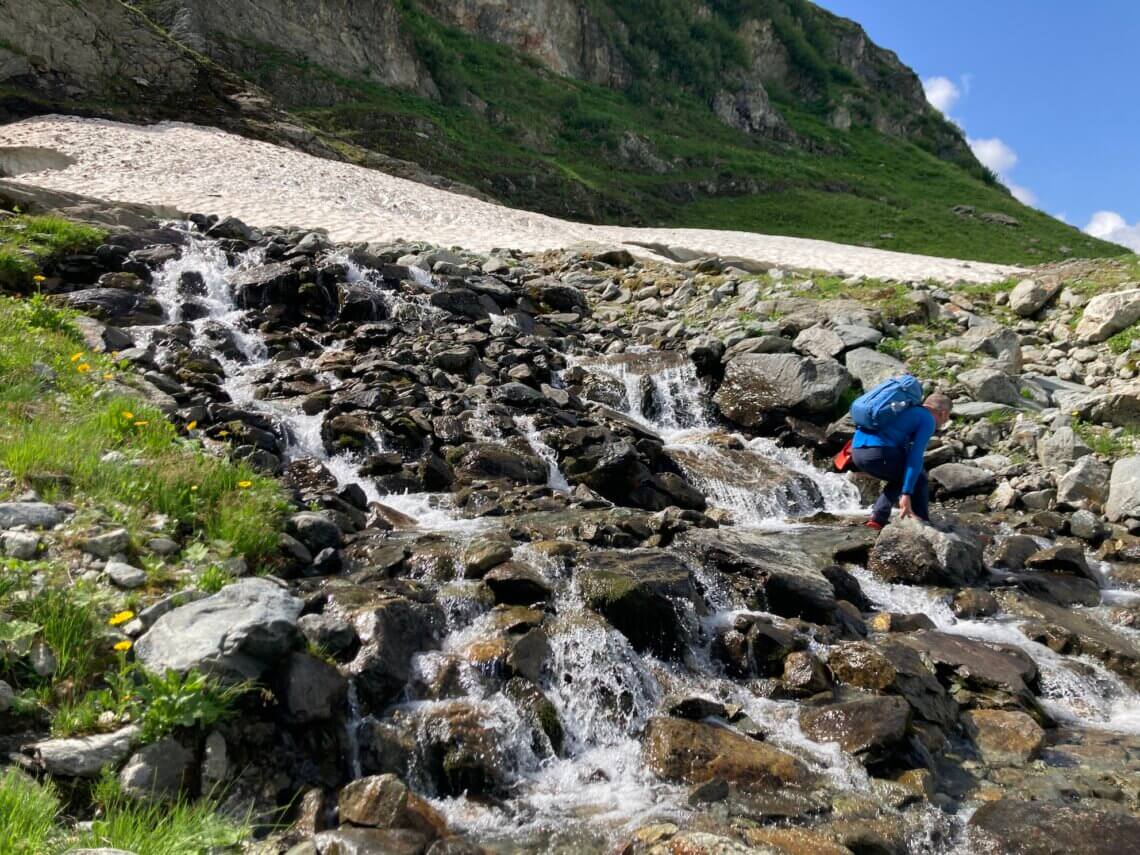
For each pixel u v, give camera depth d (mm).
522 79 53875
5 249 10781
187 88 29859
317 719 4324
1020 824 4301
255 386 9453
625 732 5012
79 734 3838
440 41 50062
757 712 5219
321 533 6234
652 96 62938
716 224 46750
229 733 4137
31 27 26859
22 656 4090
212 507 6039
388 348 11016
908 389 7918
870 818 4305
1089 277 15031
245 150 25359
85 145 22406
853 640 6125
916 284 15500
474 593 5695
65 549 4953
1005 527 8945
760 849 3926
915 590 7281
